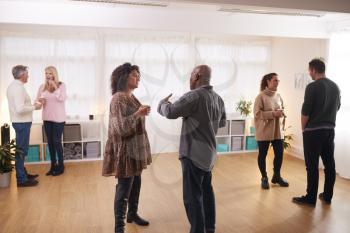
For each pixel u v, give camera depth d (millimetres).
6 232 2752
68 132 4996
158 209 3271
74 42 5117
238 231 2803
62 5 3639
